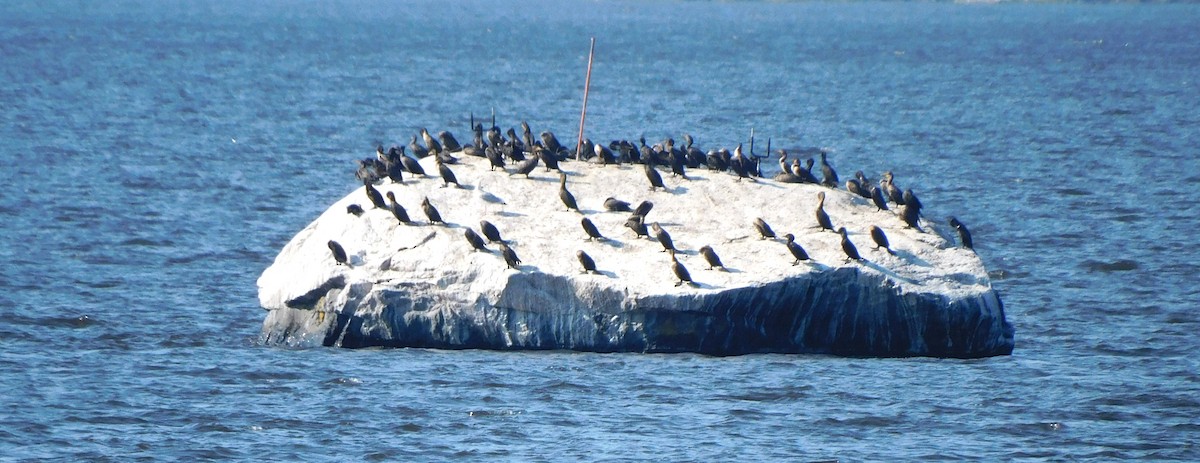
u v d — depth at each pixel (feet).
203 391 109.91
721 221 122.21
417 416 103.71
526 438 99.30
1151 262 165.17
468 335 117.80
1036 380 114.32
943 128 321.52
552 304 115.85
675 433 100.37
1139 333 132.46
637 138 309.01
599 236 119.03
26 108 333.21
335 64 528.22
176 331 130.21
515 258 115.55
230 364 116.78
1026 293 150.10
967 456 97.09
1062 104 387.75
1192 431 103.24
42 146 260.42
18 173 223.30
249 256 166.71
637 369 112.78
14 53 545.44
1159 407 108.58
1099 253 170.91
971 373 115.34
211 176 227.20
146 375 114.32
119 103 355.56
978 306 116.98
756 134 312.29
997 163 257.75
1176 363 121.70
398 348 118.93
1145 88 446.19
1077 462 96.58
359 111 353.31
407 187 125.18
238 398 108.27
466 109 364.79
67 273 153.79
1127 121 337.72
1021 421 104.32
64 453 96.12
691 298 112.88
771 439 99.55
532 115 353.51
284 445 98.22
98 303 140.87
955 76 502.38
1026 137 300.61
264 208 199.52
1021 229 188.03
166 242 172.24
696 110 366.63
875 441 99.50
